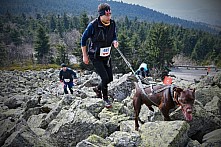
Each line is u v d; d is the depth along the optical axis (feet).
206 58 184.96
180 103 15.72
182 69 182.29
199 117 19.21
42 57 197.06
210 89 27.63
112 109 22.43
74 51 160.56
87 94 33.94
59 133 19.34
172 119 19.36
